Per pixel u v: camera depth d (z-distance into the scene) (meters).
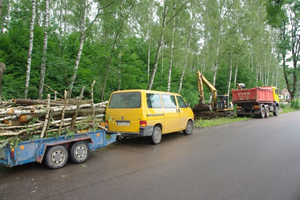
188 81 26.75
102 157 5.88
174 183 4.04
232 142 7.91
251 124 13.84
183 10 16.22
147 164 5.22
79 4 13.21
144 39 24.22
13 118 4.38
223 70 32.59
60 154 4.95
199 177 4.36
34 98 11.50
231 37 24.78
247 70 32.97
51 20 10.67
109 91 12.86
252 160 5.59
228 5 23.78
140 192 3.63
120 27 11.14
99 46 12.89
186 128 9.41
